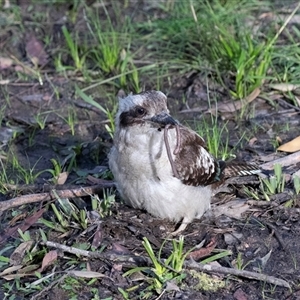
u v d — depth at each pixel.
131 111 9.44
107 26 15.22
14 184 11.12
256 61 13.38
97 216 10.02
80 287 8.98
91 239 9.70
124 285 8.98
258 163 11.45
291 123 12.55
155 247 9.62
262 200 10.49
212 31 14.02
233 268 9.10
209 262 9.27
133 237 9.79
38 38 15.24
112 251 9.52
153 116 9.41
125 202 10.18
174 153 9.41
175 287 8.85
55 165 11.30
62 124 12.88
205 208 10.10
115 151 9.69
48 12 16.02
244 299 8.76
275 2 15.42
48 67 14.55
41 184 11.10
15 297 8.89
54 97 13.69
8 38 15.27
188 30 14.38
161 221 10.02
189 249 9.58
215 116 12.76
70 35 15.12
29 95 13.76
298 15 14.84
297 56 13.49
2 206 10.39
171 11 15.50
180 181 9.49
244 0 15.09
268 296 8.80
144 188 9.53
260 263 9.33
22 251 9.52
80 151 11.99
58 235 9.84
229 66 13.59
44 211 10.26
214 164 10.12
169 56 14.32
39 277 9.12
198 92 13.41
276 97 13.16
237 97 13.14
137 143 9.34
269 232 9.91
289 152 11.77
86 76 14.00
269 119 12.67
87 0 16.17
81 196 10.62
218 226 10.03
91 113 13.20
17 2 16.36
